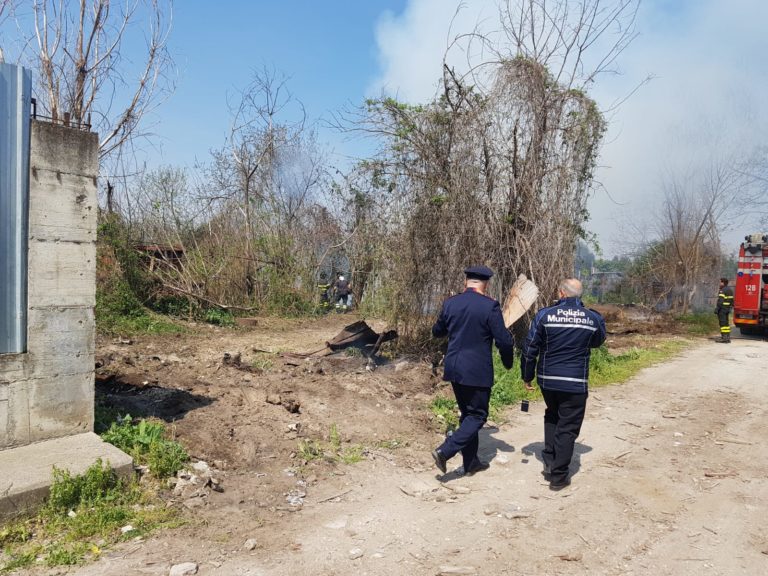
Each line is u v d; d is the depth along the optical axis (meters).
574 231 10.23
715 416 7.59
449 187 9.48
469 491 4.94
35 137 4.74
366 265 11.52
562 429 5.04
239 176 18.94
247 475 4.97
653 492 4.96
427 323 9.84
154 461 4.73
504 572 3.58
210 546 3.79
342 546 3.87
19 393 4.72
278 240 18.11
